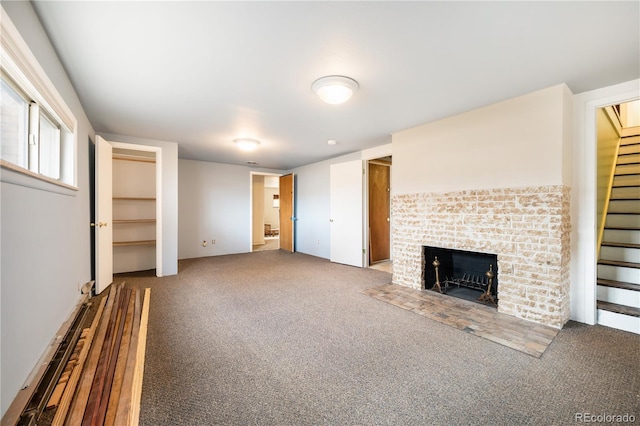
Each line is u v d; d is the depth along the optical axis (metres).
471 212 3.07
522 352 2.10
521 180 2.69
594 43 1.83
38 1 1.43
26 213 1.41
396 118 3.32
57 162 2.32
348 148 5.02
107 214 3.65
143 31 1.69
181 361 1.98
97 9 1.49
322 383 1.74
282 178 7.49
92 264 3.48
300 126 3.66
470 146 3.08
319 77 2.29
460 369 1.89
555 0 1.43
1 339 1.15
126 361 1.75
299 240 7.07
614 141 3.75
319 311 2.96
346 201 5.43
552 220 2.50
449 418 1.45
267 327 2.56
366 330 2.50
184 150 5.18
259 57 1.99
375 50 1.90
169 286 3.89
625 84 2.41
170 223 4.51
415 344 2.24
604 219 3.34
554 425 1.40
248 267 5.21
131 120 3.39
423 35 1.74
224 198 6.64
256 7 1.48
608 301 2.76
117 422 1.22
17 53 1.30
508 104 2.77
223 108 3.00
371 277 4.43
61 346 1.82
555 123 2.48
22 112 1.68
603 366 1.91
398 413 1.49
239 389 1.68
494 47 1.87
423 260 3.67
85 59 2.01
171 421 1.41
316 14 1.54
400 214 3.89
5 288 1.19
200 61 2.04
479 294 3.48
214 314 2.87
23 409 1.21
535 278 2.61
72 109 2.43
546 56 2.00
